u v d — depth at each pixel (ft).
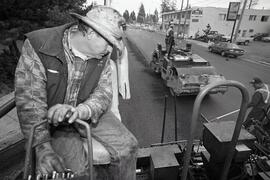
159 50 35.45
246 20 157.48
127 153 4.43
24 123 4.00
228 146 5.96
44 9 25.61
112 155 4.33
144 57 56.03
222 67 49.16
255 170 6.68
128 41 97.14
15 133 9.32
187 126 18.33
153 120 19.26
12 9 22.30
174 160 6.54
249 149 6.12
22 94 3.97
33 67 3.97
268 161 6.89
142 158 7.02
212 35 127.24
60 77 4.13
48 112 3.74
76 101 4.49
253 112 15.69
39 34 4.13
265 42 136.67
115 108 6.33
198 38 137.80
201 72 24.90
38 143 3.84
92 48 4.21
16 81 4.02
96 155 4.26
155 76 36.47
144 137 16.30
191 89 23.99
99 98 4.61
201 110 22.30
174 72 25.93
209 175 6.88
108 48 4.64
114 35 4.18
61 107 3.76
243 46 108.78
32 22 24.82
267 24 159.53
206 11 151.53
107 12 4.25
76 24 4.66
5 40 20.79
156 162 6.42
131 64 46.32
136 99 24.54
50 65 4.01
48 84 4.12
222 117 20.70
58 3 28.22
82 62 4.34
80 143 4.33
